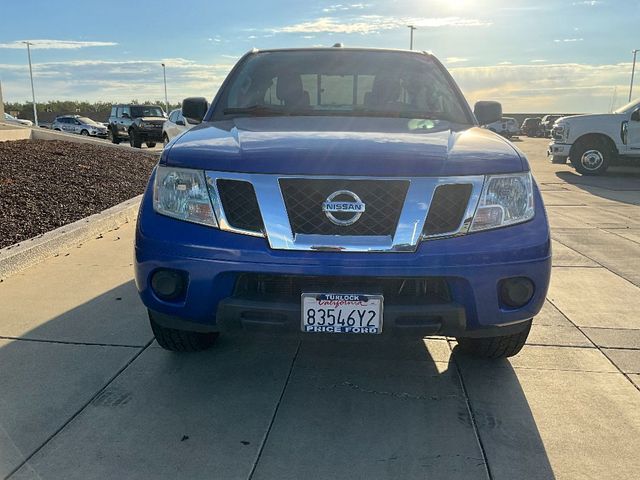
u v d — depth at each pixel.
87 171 9.08
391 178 2.53
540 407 2.83
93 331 3.63
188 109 4.14
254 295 2.59
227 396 2.91
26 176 8.03
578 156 13.05
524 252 2.64
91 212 6.70
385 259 2.49
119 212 6.67
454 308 2.55
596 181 12.02
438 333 2.63
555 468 2.37
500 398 2.92
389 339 2.60
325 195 2.53
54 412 2.72
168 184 2.76
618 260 5.47
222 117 3.73
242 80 4.02
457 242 2.55
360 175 2.52
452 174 2.59
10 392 2.89
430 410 2.80
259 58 4.22
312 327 2.55
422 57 4.25
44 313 3.90
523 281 2.66
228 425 2.65
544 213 2.80
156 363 3.25
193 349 3.32
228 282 2.58
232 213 2.61
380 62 4.11
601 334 3.72
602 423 2.69
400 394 2.96
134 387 2.98
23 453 2.42
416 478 2.30
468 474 2.32
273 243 2.52
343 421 2.70
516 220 2.70
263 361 3.30
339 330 2.55
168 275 2.68
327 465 2.38
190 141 2.96
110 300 4.16
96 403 2.81
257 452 2.45
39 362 3.21
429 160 2.60
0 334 3.56
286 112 3.70
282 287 2.59
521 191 2.73
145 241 2.73
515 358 3.38
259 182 2.55
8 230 5.57
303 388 3.01
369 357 3.38
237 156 2.64
